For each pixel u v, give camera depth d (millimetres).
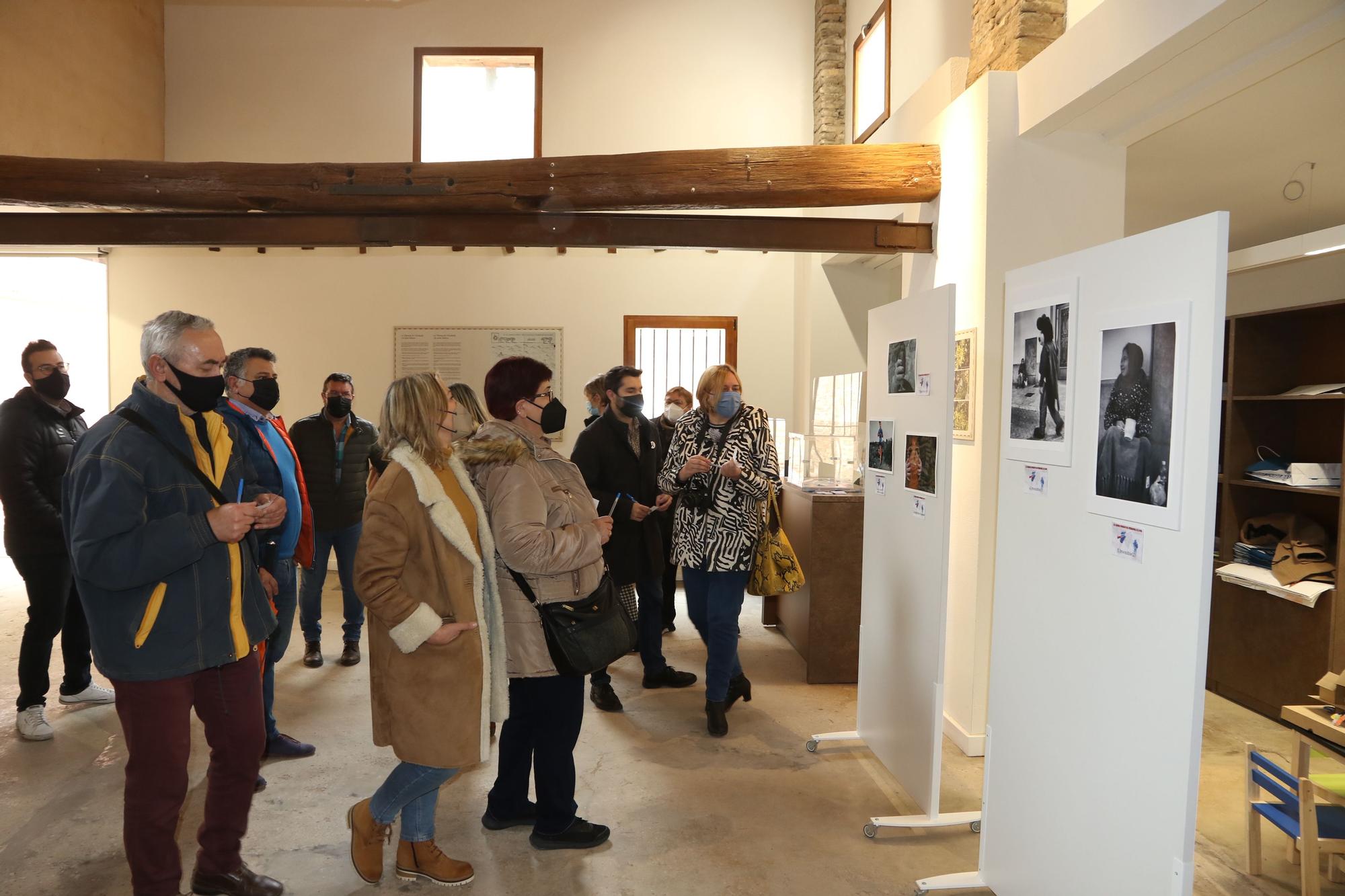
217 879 2262
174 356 2010
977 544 3518
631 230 4242
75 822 2793
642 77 7109
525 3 7074
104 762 3275
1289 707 2602
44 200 4180
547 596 2355
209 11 7066
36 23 5547
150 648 1971
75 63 5945
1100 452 1899
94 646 1979
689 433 3561
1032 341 2201
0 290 8969
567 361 7238
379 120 7102
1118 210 3605
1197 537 1592
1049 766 2096
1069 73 3150
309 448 4359
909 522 2896
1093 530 1931
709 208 4207
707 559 3443
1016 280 2291
